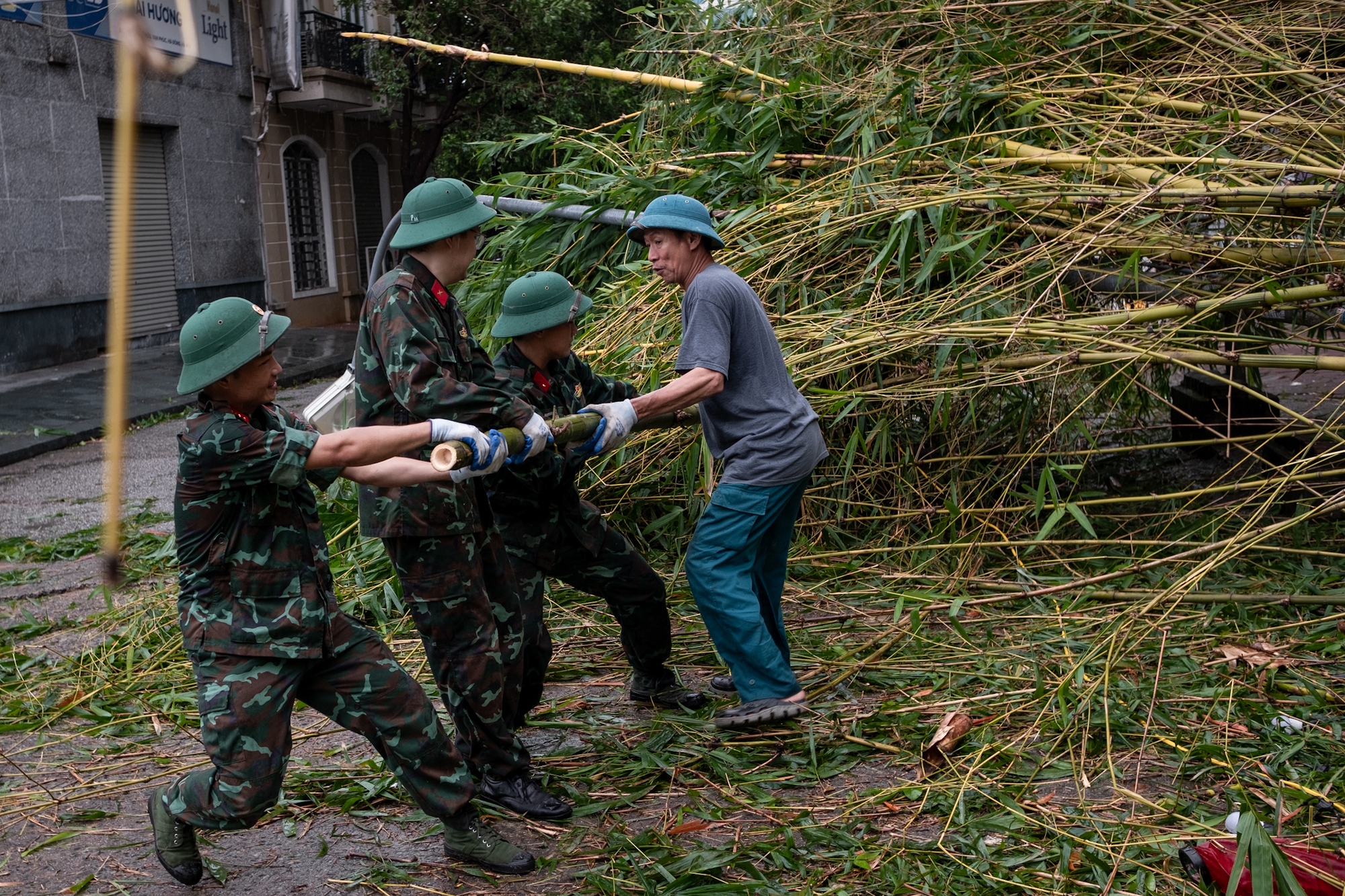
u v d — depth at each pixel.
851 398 4.82
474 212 2.90
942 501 5.19
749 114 5.81
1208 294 4.81
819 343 4.99
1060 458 5.44
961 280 5.09
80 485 7.79
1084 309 5.09
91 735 3.75
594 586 3.60
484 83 17.70
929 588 4.70
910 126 5.43
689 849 2.83
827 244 5.19
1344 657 3.78
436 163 18.06
